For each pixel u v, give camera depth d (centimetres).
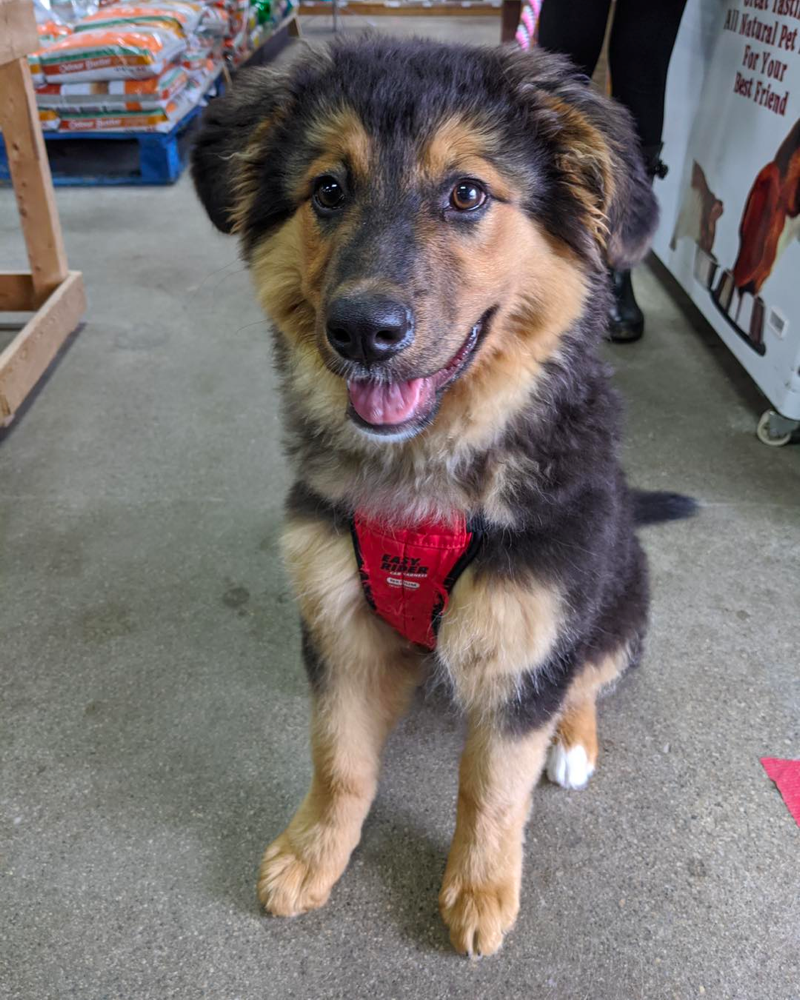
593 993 67
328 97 63
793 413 124
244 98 71
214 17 291
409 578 66
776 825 79
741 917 72
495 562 64
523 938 70
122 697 91
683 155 161
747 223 135
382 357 56
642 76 133
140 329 165
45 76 222
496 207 61
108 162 255
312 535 69
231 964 68
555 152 63
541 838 78
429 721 89
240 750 86
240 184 69
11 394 132
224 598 104
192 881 74
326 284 58
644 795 82
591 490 67
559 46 133
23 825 78
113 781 82
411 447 66
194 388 146
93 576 107
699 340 161
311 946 70
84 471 125
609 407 71
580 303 65
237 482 124
